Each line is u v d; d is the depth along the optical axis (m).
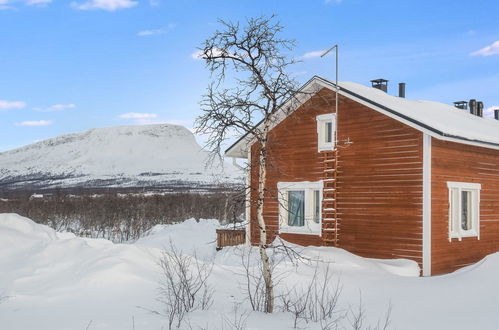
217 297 9.62
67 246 10.70
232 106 9.48
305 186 18.06
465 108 26.06
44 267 9.73
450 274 13.41
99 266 9.55
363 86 19.98
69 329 7.14
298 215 18.45
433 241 15.09
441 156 15.62
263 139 9.64
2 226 11.30
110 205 37.59
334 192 17.12
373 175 16.33
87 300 8.44
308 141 18.16
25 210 36.53
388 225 15.87
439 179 15.45
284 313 9.03
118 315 7.87
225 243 20.81
